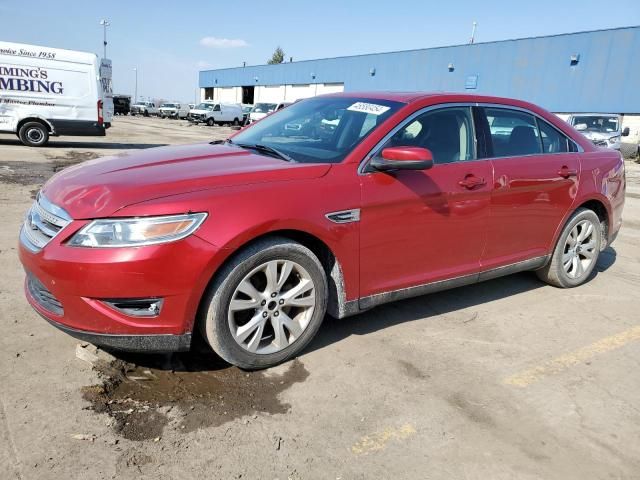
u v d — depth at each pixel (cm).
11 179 877
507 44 2903
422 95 363
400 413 267
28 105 1427
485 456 239
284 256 285
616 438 257
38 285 275
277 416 258
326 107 388
